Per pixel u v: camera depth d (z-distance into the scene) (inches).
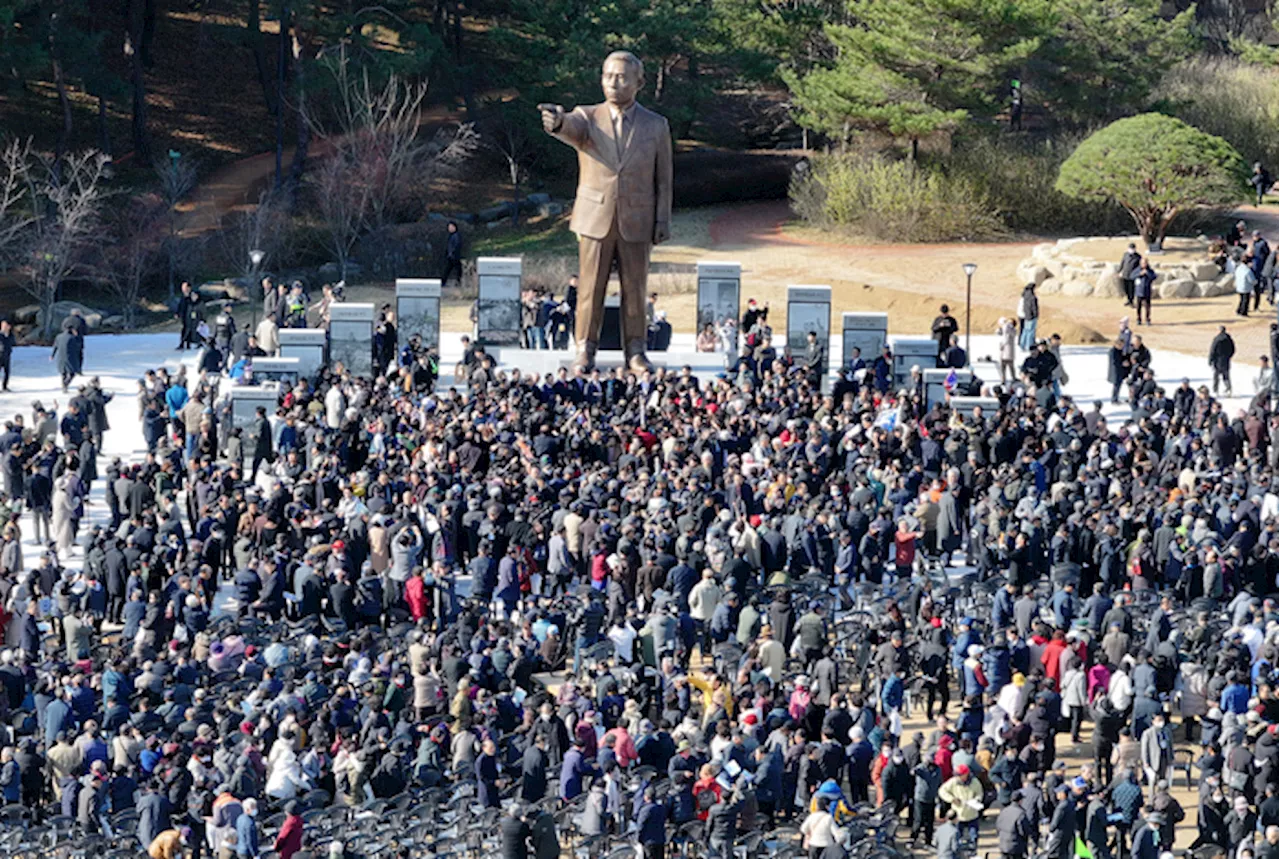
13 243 3836.1
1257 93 4434.1
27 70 3875.5
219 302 3779.5
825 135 4411.9
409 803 1294.3
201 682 1480.1
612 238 2534.5
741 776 1315.2
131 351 2896.2
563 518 1775.3
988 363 2851.9
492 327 2783.0
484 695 1406.3
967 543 1953.7
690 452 2018.9
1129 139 3321.9
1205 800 1325.0
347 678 1462.8
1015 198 3939.5
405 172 4160.9
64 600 1582.2
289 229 4133.9
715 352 2760.8
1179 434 2094.0
